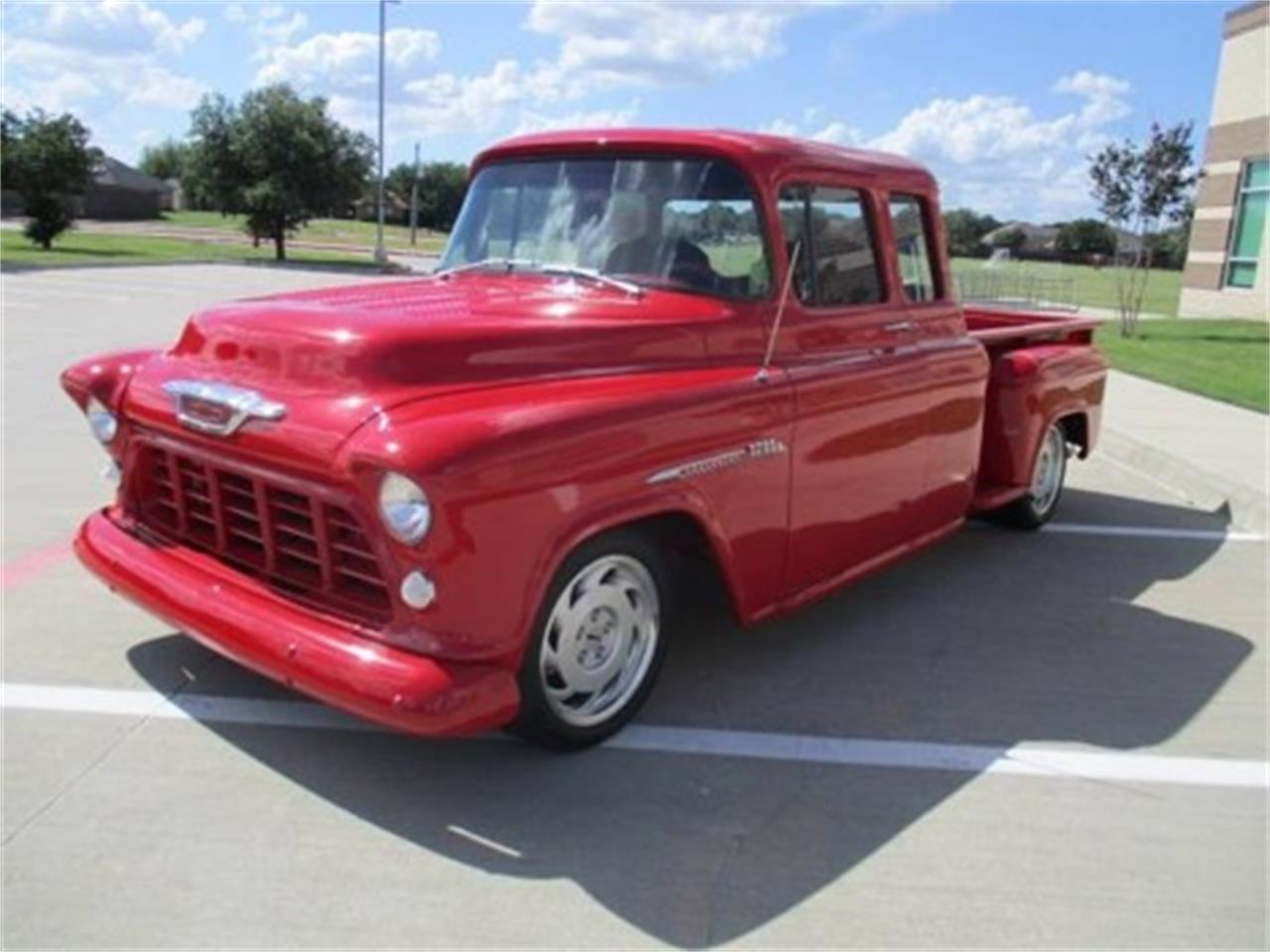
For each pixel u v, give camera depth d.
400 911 2.84
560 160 4.52
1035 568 5.96
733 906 2.92
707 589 5.12
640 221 4.24
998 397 5.86
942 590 5.54
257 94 37.09
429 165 70.44
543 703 3.45
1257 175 22.36
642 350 3.81
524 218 4.52
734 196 4.16
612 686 3.76
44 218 34.31
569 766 3.60
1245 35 22.45
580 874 3.03
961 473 5.40
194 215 75.50
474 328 3.50
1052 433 6.50
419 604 3.06
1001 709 4.18
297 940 2.71
